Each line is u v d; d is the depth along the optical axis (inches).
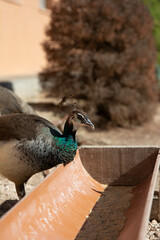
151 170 91.1
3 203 87.4
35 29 273.4
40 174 97.7
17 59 246.7
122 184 92.0
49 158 82.7
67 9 164.6
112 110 159.5
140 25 165.3
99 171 92.4
